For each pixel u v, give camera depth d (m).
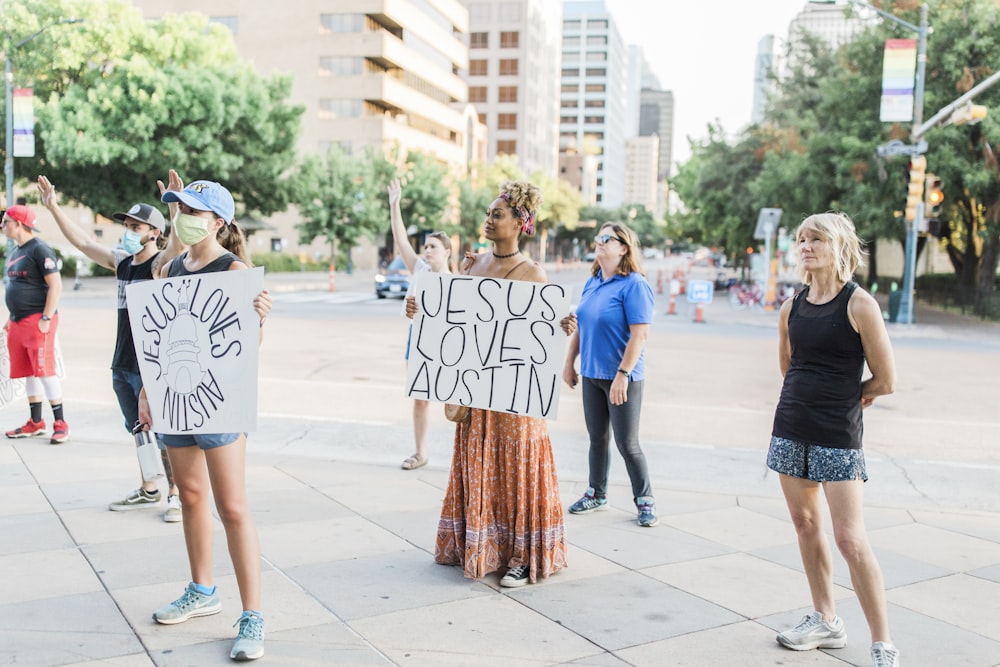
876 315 3.63
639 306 5.54
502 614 4.23
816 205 29.83
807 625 3.96
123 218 5.52
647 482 5.77
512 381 4.59
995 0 26.03
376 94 62.88
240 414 3.78
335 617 4.13
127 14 37.56
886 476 7.46
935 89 26.27
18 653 3.64
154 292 3.93
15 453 7.15
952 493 6.93
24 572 4.56
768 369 14.47
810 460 3.77
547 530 4.68
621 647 3.90
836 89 28.66
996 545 5.52
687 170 62.47
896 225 27.02
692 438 8.79
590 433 5.97
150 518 5.51
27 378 7.64
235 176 38.53
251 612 3.78
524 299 4.56
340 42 63.22
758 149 37.88
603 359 5.74
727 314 29.17
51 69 36.66
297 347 15.59
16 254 7.43
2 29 35.56
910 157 25.80
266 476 6.72
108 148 34.09
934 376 14.20
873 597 3.68
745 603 4.46
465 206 66.56
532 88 118.81
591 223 123.31
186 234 3.88
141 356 3.97
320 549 5.08
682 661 3.78
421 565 4.87
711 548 5.31
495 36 113.88
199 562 4.08
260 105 37.44
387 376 12.30
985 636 4.12
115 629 3.92
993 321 27.42
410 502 6.09
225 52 41.56
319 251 62.72
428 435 8.53
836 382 3.73
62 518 5.47
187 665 3.59
